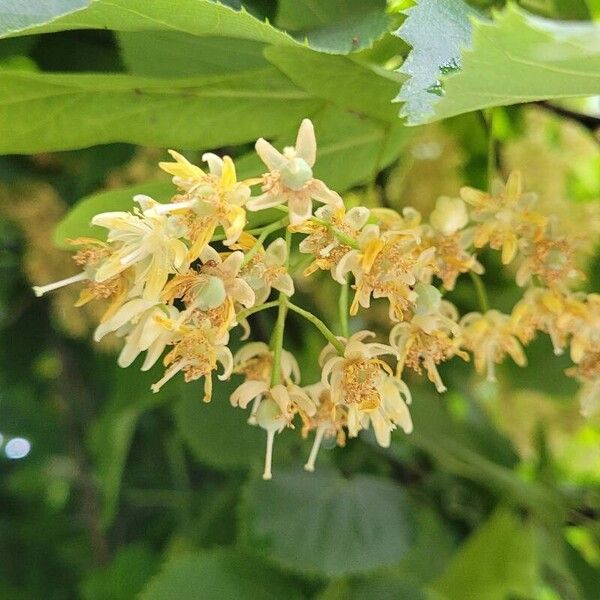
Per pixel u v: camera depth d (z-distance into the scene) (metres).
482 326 0.18
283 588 0.25
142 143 0.18
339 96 0.17
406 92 0.13
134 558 0.34
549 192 0.27
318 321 0.16
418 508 0.29
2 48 0.21
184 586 0.25
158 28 0.15
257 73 0.17
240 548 0.25
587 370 0.18
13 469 0.40
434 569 0.28
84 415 0.37
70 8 0.15
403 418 0.16
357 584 0.26
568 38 0.12
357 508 0.26
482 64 0.13
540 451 0.30
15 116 0.17
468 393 0.31
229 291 0.14
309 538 0.26
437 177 0.26
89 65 0.22
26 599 0.37
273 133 0.18
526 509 0.29
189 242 0.15
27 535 0.39
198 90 0.17
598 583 0.28
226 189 0.14
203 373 0.15
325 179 0.19
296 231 0.15
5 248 0.31
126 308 0.14
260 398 0.16
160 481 0.35
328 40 0.16
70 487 0.40
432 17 0.14
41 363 0.38
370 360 0.15
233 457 0.27
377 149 0.19
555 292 0.17
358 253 0.15
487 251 0.26
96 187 0.26
